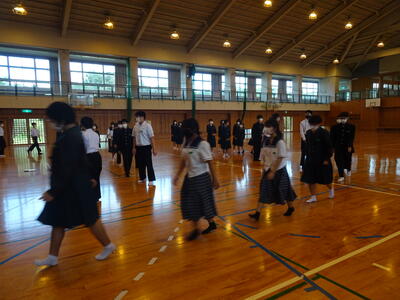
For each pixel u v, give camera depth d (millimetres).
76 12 15703
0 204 4578
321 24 20484
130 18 17062
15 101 15805
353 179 5953
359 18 21172
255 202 4422
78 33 17172
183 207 2951
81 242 3035
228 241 2979
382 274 2268
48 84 18594
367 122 25281
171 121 21547
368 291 2043
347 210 3916
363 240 2922
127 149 6691
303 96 27844
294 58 25766
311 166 4223
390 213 3764
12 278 2322
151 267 2465
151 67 21781
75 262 2582
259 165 8094
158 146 15648
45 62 18438
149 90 21625
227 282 2201
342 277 2234
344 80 29031
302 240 2963
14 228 3496
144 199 4734
